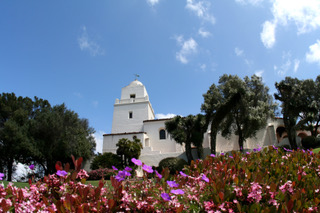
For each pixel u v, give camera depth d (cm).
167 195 285
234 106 2375
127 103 3928
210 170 481
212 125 2355
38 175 2697
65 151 2539
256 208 281
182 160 2314
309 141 2530
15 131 2370
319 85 2789
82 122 3497
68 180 354
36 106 3131
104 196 338
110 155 2650
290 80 2738
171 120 2411
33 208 302
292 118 2661
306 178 439
